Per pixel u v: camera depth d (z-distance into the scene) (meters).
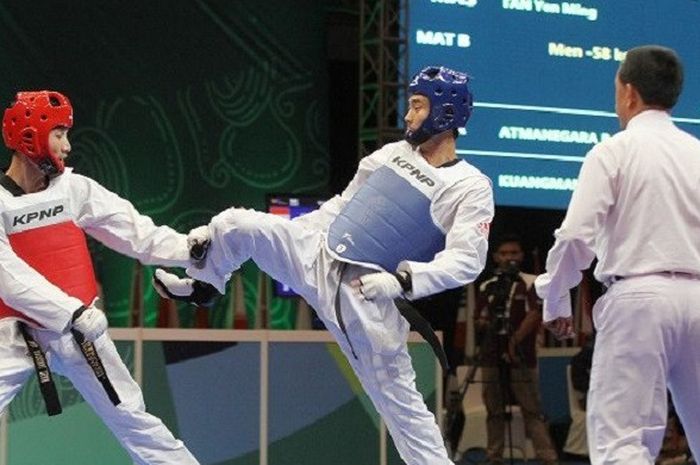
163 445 10.19
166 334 13.73
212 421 13.88
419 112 9.85
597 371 8.14
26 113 9.64
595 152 8.21
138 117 19.17
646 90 8.34
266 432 14.09
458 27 18.67
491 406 17.58
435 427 10.02
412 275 9.23
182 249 10.08
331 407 14.37
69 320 9.53
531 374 17.67
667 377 8.17
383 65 18.23
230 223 9.48
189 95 19.55
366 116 18.41
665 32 19.98
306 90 20.42
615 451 7.92
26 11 18.48
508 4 18.98
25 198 9.74
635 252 8.05
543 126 19.11
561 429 20.73
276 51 20.19
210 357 13.91
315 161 20.45
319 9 20.55
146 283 18.78
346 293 9.62
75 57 18.80
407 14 18.23
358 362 9.87
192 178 19.50
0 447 13.12
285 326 19.33
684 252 8.00
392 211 9.69
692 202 8.11
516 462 19.09
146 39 19.28
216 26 19.77
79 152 18.69
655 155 8.14
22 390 13.22
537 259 20.41
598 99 19.50
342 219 9.78
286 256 9.53
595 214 8.01
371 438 14.52
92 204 10.06
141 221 10.18
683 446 19.16
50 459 13.30
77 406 13.42
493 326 17.61
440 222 9.70
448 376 19.33
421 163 9.87
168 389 13.71
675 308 7.91
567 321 8.62
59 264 9.82
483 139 18.73
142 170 19.16
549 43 19.22
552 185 19.14
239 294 16.67
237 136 19.86
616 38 19.66
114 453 13.52
